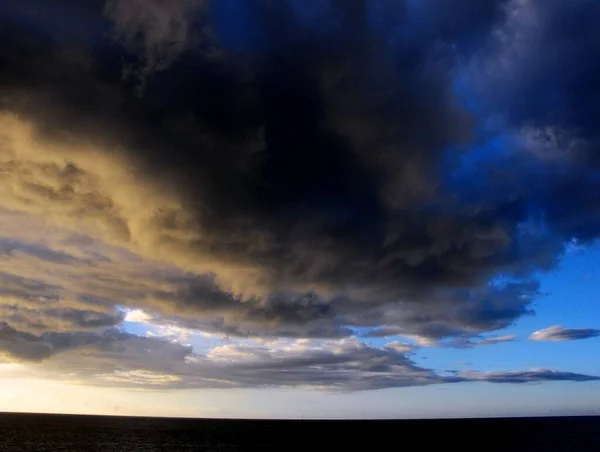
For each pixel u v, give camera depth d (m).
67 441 106.19
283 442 110.69
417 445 103.12
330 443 108.56
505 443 109.00
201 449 92.31
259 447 97.44
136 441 109.44
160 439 116.62
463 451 88.56
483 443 107.94
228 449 92.62
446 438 124.44
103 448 92.75
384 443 108.81
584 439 120.25
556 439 118.69
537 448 95.19
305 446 100.50
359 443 107.50
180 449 92.00
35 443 99.88
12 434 120.50
